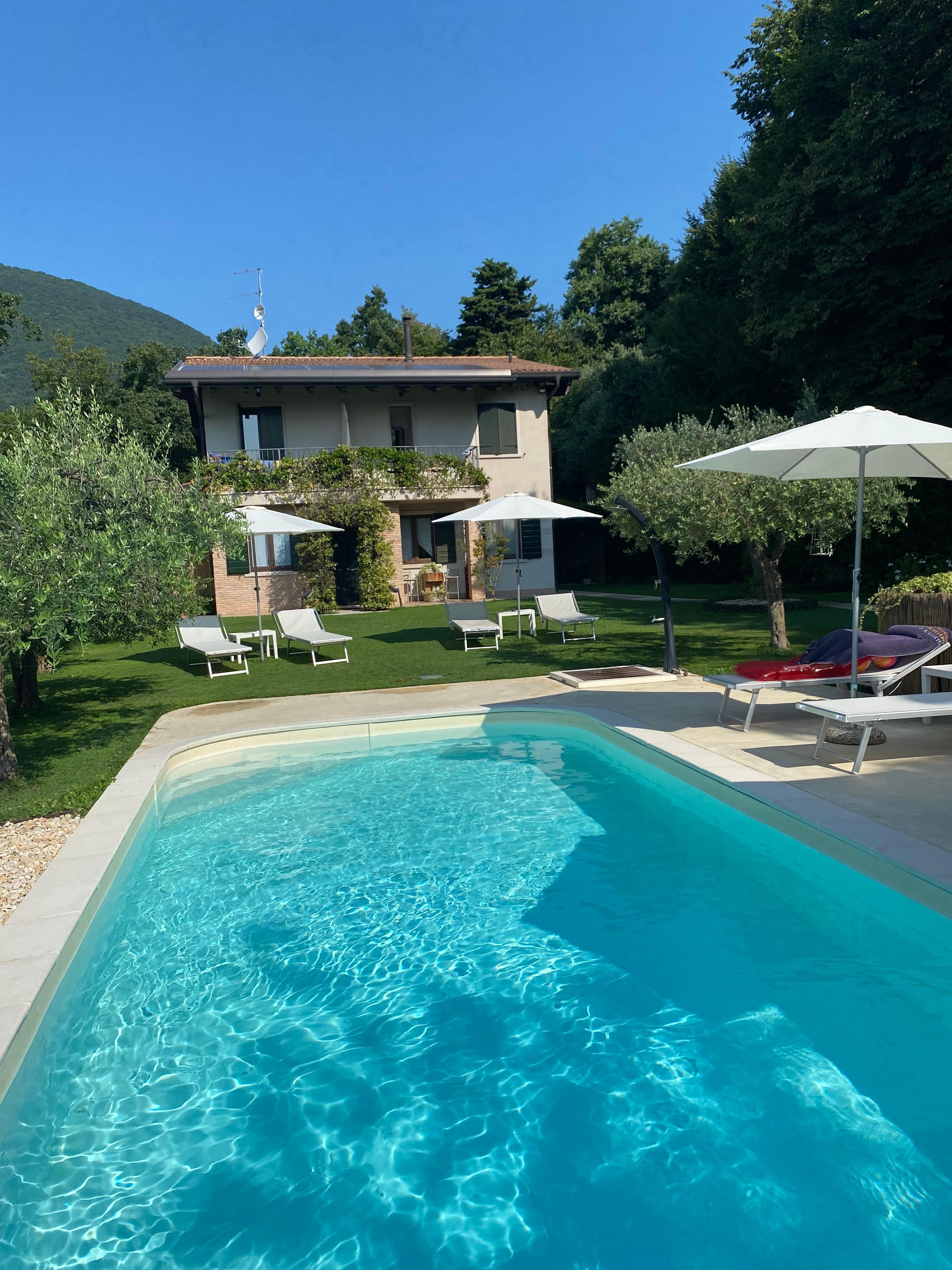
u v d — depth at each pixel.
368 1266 2.53
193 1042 3.81
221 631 14.79
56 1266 2.57
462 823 6.63
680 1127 3.07
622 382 34.03
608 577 34.44
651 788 7.30
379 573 23.47
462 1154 3.00
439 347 52.47
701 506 10.50
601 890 5.26
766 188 24.39
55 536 6.74
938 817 5.08
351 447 24.42
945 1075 3.29
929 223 17.42
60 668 15.95
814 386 20.62
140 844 6.38
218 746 9.05
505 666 12.79
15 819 6.46
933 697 6.58
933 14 16.73
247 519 13.34
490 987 4.16
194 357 28.09
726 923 4.72
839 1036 3.57
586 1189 2.79
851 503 10.02
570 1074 3.42
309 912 5.16
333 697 11.12
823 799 5.54
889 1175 2.77
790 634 14.56
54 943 4.10
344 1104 3.31
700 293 30.73
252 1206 2.80
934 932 4.11
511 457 26.33
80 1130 3.22
